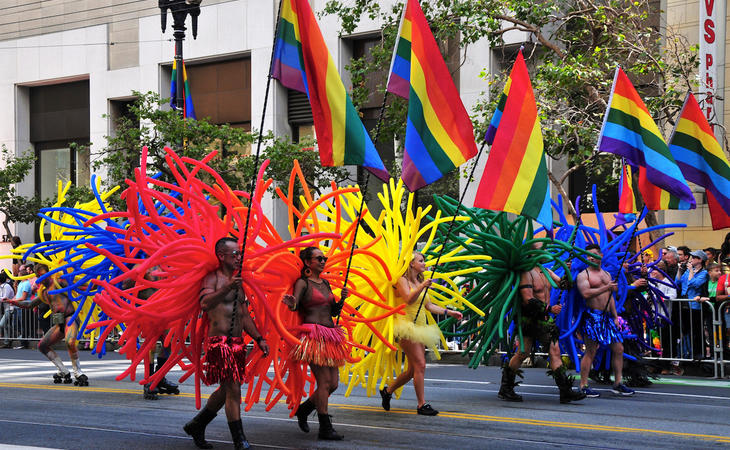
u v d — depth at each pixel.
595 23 20.27
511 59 26.70
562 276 13.20
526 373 16.34
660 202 12.80
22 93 38.06
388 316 10.55
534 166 10.69
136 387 13.88
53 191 37.66
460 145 10.48
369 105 29.34
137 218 8.42
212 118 33.34
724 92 21.86
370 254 10.26
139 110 25.95
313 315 8.85
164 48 33.91
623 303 13.77
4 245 36.91
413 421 10.01
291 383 9.23
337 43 29.83
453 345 19.09
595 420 10.11
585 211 25.20
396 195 11.11
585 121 19.64
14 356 21.69
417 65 10.30
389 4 28.73
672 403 11.83
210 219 8.63
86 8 36.12
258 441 8.68
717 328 15.69
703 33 20.88
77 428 9.56
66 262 12.41
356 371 10.87
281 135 31.44
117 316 8.24
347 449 8.21
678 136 12.90
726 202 12.64
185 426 8.36
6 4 38.16
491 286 12.27
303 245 9.21
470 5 20.55
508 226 12.25
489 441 8.62
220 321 8.07
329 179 26.95
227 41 32.44
